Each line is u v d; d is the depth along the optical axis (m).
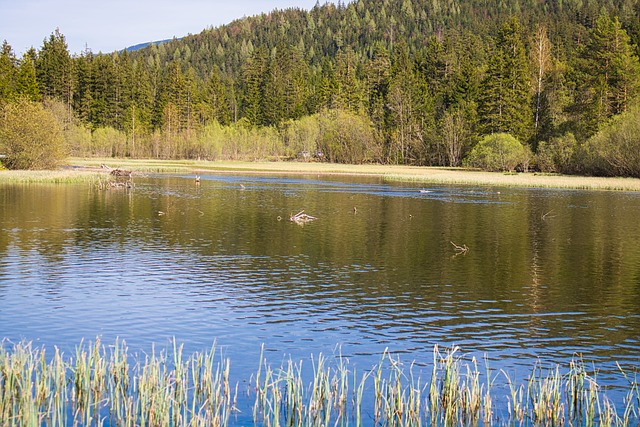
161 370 12.41
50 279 19.98
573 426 10.54
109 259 23.23
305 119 121.50
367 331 15.38
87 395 10.94
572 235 30.55
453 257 24.73
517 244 27.88
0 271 20.94
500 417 10.86
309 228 31.95
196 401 11.23
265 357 13.49
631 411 11.12
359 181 69.56
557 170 84.00
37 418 9.98
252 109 137.75
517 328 15.77
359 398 10.77
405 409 10.74
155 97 134.25
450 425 10.41
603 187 61.38
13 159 69.62
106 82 124.19
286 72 150.12
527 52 122.81
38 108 71.50
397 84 117.25
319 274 21.44
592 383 11.39
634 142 71.38
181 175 74.31
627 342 14.81
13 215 34.22
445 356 13.75
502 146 86.38
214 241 27.53
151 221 33.31
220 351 13.79
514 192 56.19
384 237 29.41
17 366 11.02
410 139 111.88
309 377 12.41
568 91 95.19
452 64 125.88
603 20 89.19
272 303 17.69
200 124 130.12
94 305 17.11
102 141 116.19
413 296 18.73
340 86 127.44
